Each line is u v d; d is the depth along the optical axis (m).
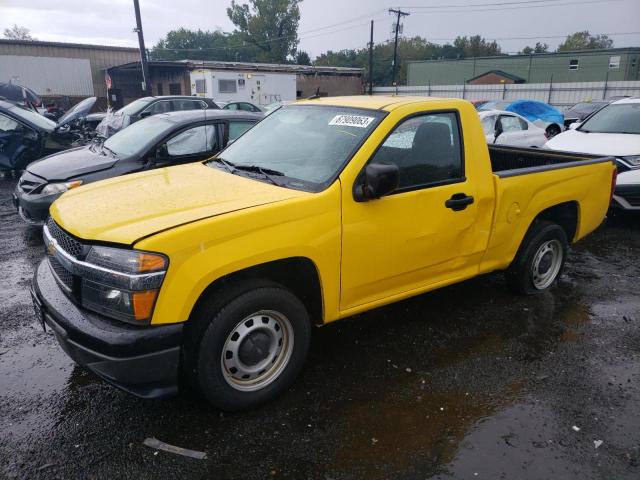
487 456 2.85
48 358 3.78
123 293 2.69
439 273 4.00
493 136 11.77
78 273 2.85
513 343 4.09
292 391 3.40
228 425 3.06
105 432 2.98
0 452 2.81
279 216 3.00
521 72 54.22
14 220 7.42
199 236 2.75
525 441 2.97
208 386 2.95
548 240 4.79
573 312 4.66
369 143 3.41
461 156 3.91
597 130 8.54
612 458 2.85
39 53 35.19
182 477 2.66
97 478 2.64
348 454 2.84
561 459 2.84
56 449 2.84
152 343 2.68
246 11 68.19
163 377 2.77
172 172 3.92
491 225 4.17
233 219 2.86
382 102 3.81
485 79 53.41
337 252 3.27
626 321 4.51
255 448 2.87
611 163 5.21
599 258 6.23
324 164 3.42
